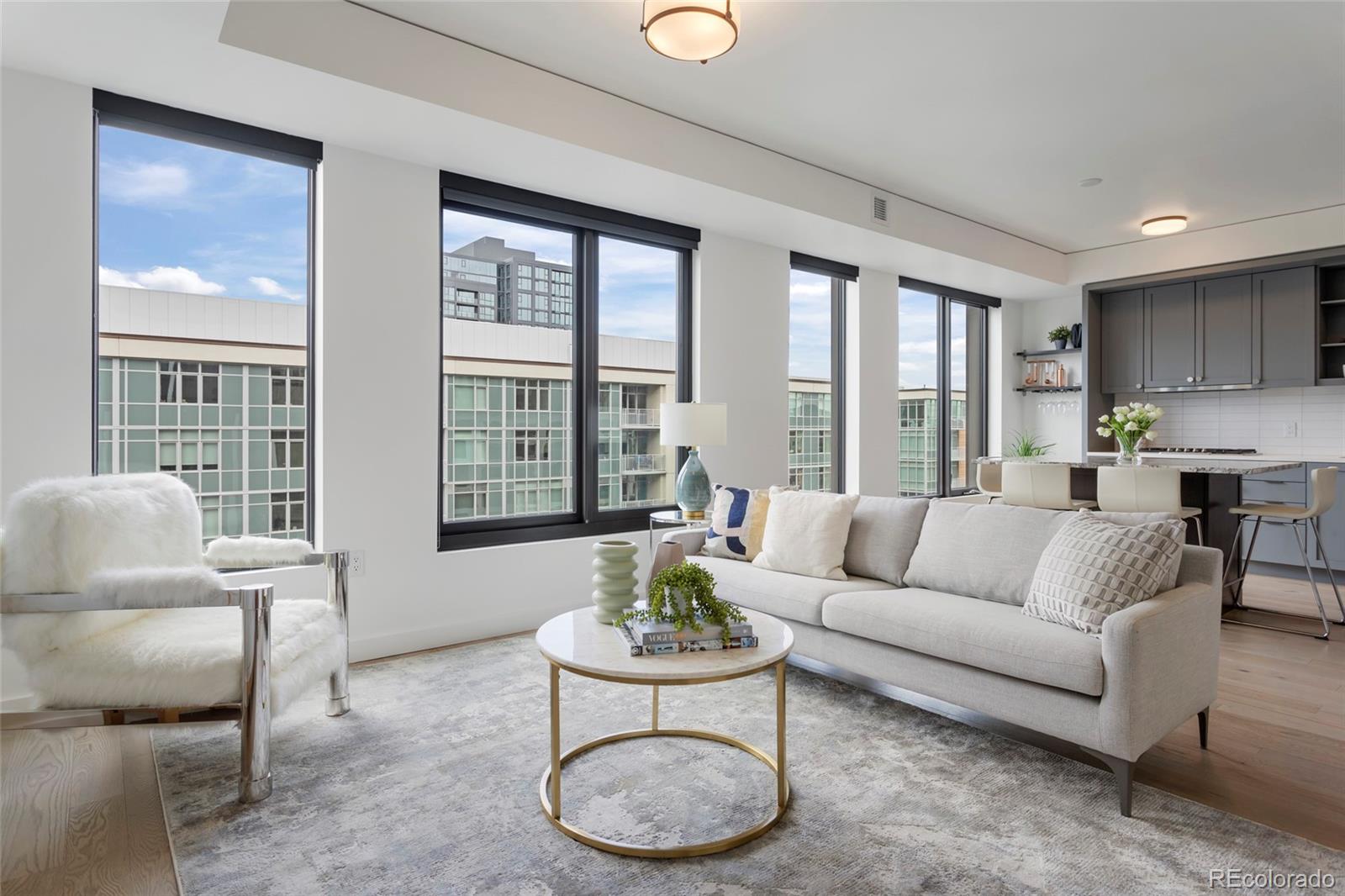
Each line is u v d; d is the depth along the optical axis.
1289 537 5.37
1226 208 5.29
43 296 2.72
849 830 1.96
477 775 2.27
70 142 2.78
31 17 2.36
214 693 2.08
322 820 2.00
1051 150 4.21
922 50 3.12
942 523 3.09
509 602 3.90
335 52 2.75
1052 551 2.54
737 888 1.72
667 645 2.03
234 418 3.25
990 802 2.11
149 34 2.47
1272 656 3.51
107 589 2.03
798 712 2.81
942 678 2.49
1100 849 1.87
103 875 1.75
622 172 3.77
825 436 5.82
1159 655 2.11
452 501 3.89
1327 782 2.24
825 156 4.32
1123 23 2.90
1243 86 3.42
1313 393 5.84
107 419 2.98
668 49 2.65
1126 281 6.34
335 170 3.38
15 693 2.64
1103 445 6.77
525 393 4.16
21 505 2.04
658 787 2.20
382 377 3.49
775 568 3.34
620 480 4.56
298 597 3.27
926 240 5.21
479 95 3.12
